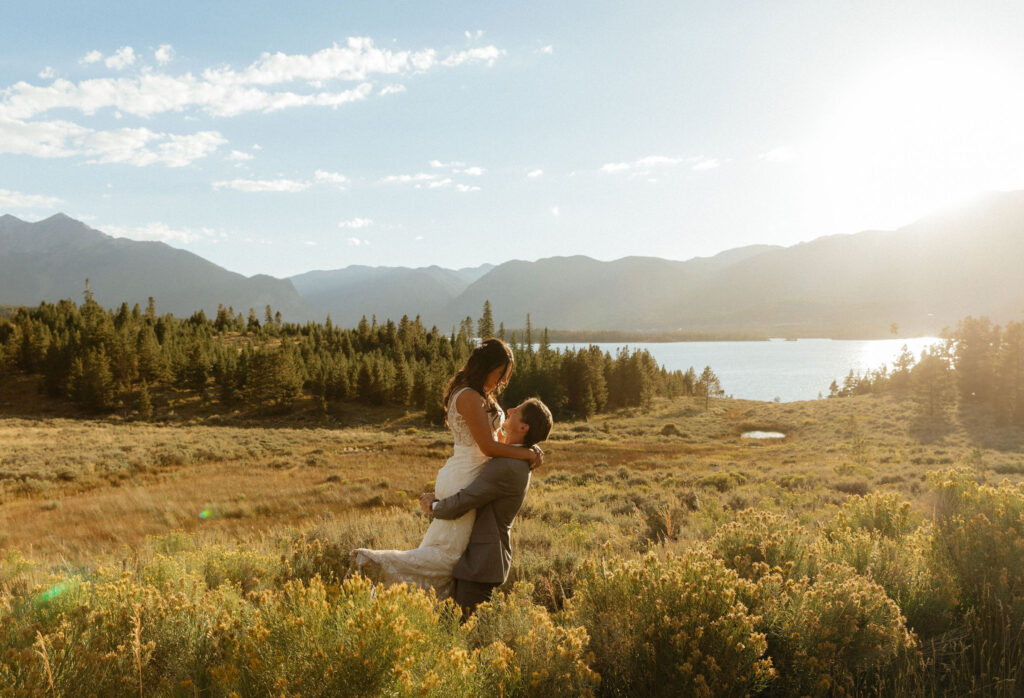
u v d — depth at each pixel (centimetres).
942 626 326
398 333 15000
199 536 990
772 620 275
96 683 207
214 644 240
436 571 311
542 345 11919
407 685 181
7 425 6625
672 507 992
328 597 229
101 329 11256
